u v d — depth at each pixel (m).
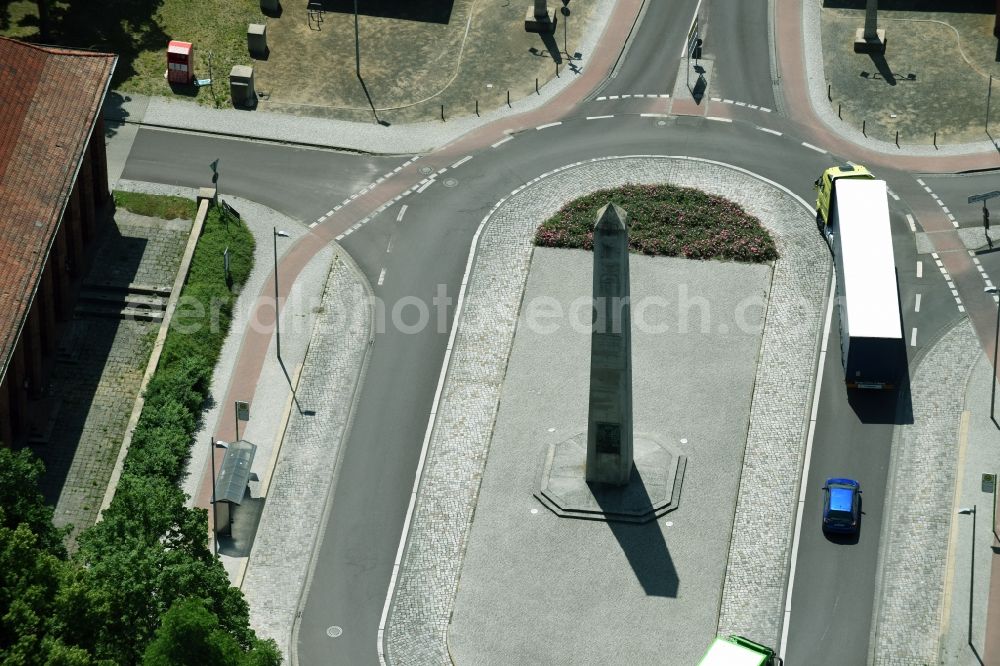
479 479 145.88
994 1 193.62
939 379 152.62
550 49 191.25
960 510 133.12
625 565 138.62
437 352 156.88
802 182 174.00
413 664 132.88
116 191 170.50
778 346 156.12
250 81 183.25
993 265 163.88
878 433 148.38
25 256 143.38
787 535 140.75
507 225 169.25
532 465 146.62
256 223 169.75
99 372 153.00
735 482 144.88
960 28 191.75
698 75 187.25
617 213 130.25
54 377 152.12
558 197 172.38
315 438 149.62
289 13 194.50
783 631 134.00
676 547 139.88
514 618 135.25
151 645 112.62
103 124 164.38
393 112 183.50
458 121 182.50
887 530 140.88
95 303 158.88
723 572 138.12
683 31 193.25
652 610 135.38
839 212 158.12
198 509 126.38
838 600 136.00
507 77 187.88
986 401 150.50
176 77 184.62
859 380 150.75
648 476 144.62
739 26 193.75
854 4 195.62
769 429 149.12
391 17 194.62
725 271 163.50
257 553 140.75
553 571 138.38
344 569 139.62
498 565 139.12
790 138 179.38
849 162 176.25
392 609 136.62
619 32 193.38
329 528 142.75
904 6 194.88
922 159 176.62
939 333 157.12
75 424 148.38
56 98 156.00
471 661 132.50
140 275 161.38
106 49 188.12
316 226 169.75
